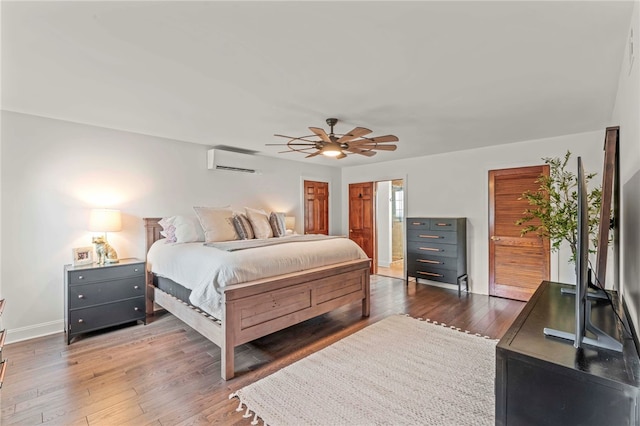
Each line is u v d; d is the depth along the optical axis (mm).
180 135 3926
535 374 1214
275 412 1927
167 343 2943
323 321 3537
